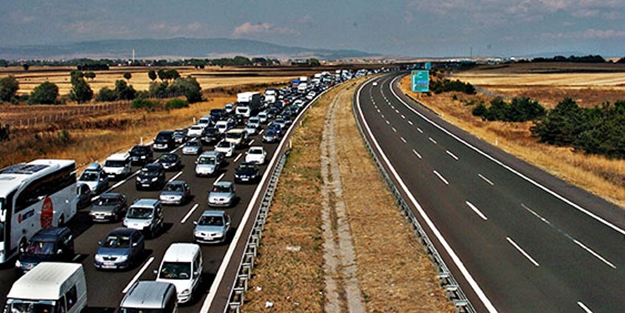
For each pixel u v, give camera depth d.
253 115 87.38
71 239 25.22
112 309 19.62
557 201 34.66
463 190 37.47
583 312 19.00
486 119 82.50
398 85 140.12
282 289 21.25
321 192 38.03
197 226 27.62
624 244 26.55
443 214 31.58
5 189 24.88
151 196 38.12
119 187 41.09
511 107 80.44
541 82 155.38
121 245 24.17
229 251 26.42
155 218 29.05
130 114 89.75
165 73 177.62
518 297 20.22
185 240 28.34
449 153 51.50
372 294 20.83
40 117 85.88
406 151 52.62
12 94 129.12
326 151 55.38
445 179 40.84
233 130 59.56
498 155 50.53
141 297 17.27
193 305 20.25
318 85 136.88
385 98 108.00
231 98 122.62
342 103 101.19
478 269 23.05
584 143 54.41
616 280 21.97
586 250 25.58
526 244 26.38
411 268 23.08
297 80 144.62
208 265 24.47
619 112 59.72
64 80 181.50
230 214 33.31
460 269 23.06
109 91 129.50
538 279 21.98
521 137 65.56
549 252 25.27
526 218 30.86
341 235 28.59
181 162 51.25
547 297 20.25
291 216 31.59
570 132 58.81
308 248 26.19
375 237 27.53
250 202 36.47
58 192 30.22
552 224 29.73
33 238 23.69
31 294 16.84
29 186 26.59
